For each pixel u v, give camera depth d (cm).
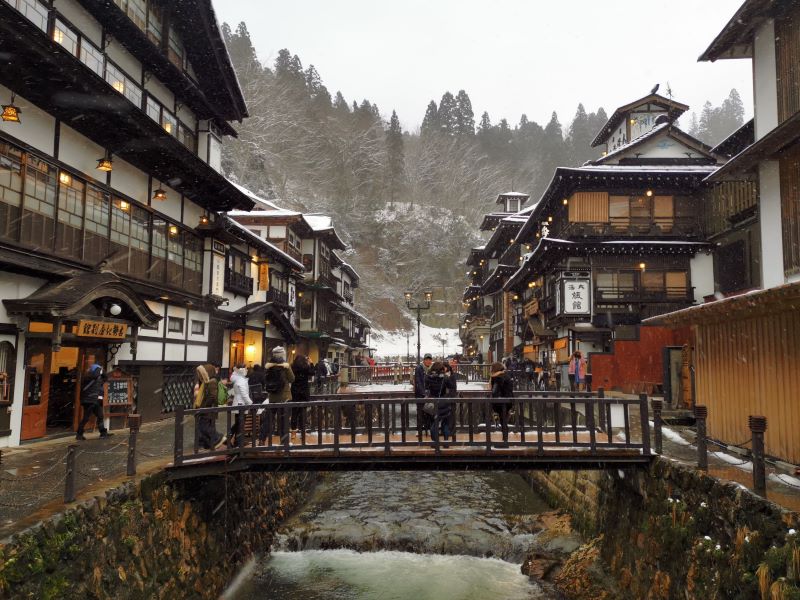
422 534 1272
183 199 1802
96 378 1205
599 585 947
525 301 3941
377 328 7794
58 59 995
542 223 3353
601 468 938
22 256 1057
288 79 9194
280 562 1173
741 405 1010
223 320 2180
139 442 1150
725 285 2602
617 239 2689
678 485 820
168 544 802
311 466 936
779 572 555
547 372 2491
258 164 6072
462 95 11912
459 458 926
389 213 9375
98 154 1330
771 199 1549
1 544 493
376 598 1001
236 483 1089
